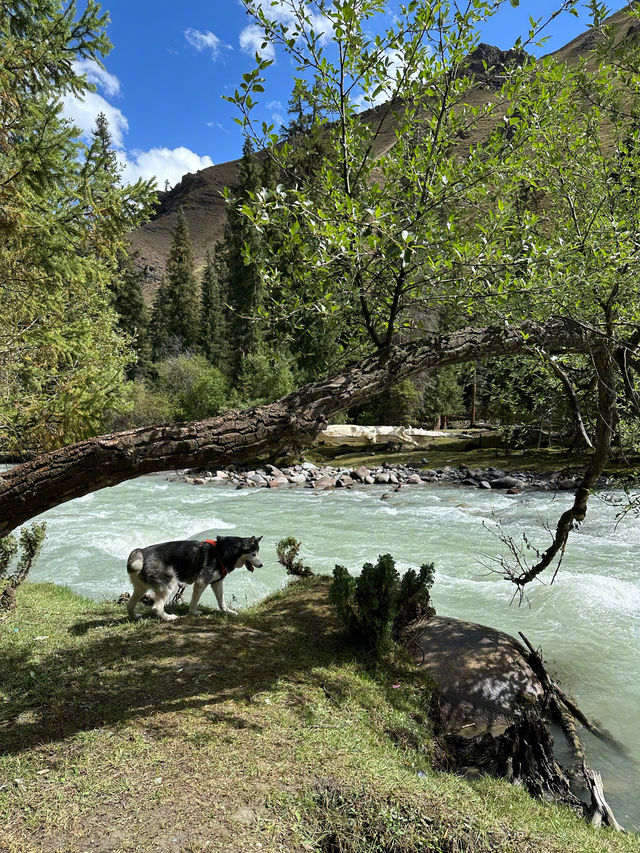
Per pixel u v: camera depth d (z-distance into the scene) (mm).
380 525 13641
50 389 6988
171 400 36625
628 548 10852
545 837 2891
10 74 5371
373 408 32500
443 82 3455
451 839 2711
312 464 27328
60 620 5559
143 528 13227
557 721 4957
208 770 3047
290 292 3367
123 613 5926
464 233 3709
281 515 15320
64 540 11836
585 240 3746
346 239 2768
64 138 5605
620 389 4883
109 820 2607
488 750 4199
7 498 2520
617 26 4105
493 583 8703
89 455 2564
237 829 2605
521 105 3639
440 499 17469
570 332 4035
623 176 4441
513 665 5148
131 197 6090
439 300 3600
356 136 3547
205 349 54812
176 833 2541
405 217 3320
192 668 4398
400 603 5879
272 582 8875
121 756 3127
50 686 3988
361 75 3344
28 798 2730
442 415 33719
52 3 5910
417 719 4273
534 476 19750
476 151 3301
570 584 8375
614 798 4074
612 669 5973
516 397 5898
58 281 6543
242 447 2807
